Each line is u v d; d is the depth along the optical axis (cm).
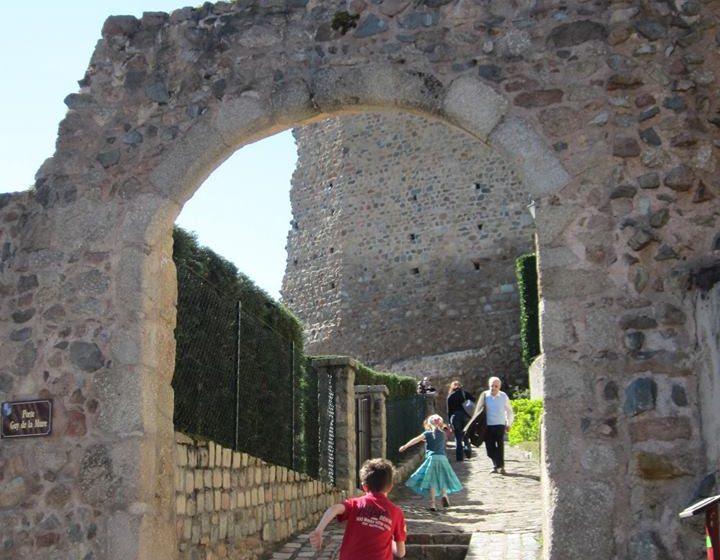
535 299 2350
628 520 591
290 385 1072
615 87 649
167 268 732
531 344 2328
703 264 604
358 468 1351
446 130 2877
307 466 1148
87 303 708
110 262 711
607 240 630
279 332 1105
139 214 712
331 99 695
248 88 714
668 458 592
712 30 645
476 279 2745
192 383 810
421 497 1302
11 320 720
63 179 732
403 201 2917
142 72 738
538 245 641
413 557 904
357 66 695
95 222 719
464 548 900
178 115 724
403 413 1859
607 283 624
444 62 680
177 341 793
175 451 729
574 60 658
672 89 641
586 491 600
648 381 605
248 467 885
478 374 2662
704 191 623
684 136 632
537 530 962
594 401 611
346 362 1249
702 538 573
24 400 703
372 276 2934
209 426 830
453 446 1959
